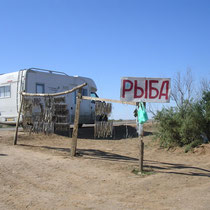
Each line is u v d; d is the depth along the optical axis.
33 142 10.77
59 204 4.51
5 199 4.73
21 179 5.82
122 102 7.10
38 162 7.23
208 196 4.76
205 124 8.91
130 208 4.31
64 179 5.84
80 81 15.05
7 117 13.27
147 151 9.22
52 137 12.09
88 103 15.38
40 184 5.52
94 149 9.55
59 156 8.02
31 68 12.71
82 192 5.07
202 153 8.26
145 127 15.47
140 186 5.39
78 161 7.40
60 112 9.77
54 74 13.69
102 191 5.12
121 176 6.06
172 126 9.33
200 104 9.34
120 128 16.02
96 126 8.68
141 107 6.34
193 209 4.23
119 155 8.54
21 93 10.36
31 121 10.52
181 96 9.90
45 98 10.04
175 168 6.81
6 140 10.77
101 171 6.45
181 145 9.23
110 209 4.28
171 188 5.27
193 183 5.55
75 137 8.12
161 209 4.26
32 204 4.52
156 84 6.26
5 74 13.62
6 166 6.77
